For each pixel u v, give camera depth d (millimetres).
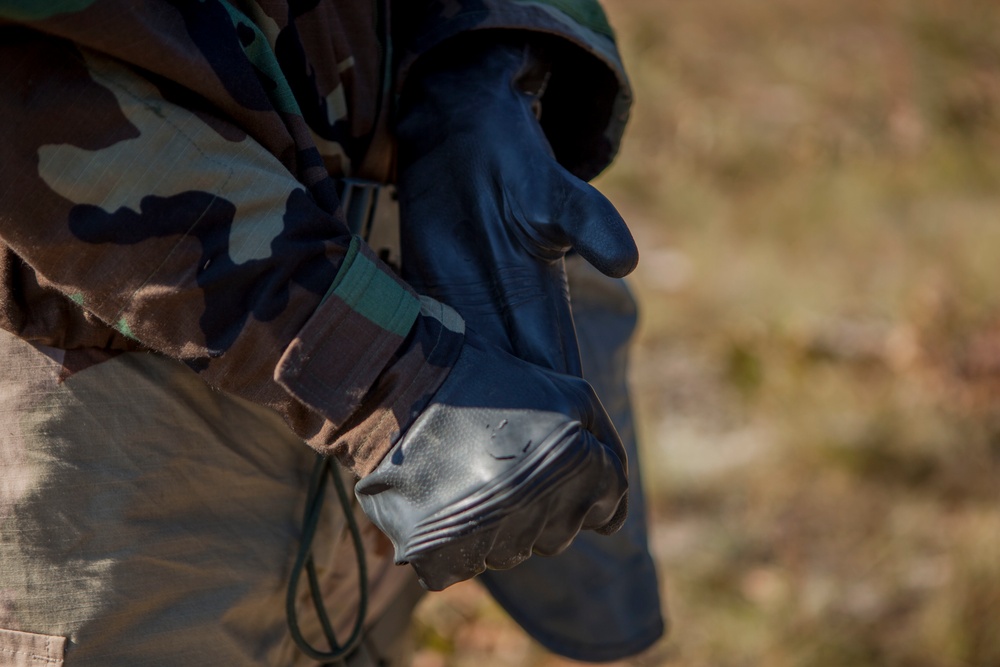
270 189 1639
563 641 2676
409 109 2000
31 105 1545
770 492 5137
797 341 6422
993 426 5555
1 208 1564
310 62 1872
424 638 4277
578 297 2541
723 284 7285
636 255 1716
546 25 1977
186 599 1915
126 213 1584
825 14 12211
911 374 6062
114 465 1836
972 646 4000
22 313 1783
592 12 2113
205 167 1606
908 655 4020
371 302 1653
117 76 1574
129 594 1852
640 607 2711
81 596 1833
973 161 9109
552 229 1779
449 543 1566
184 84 1602
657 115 10094
